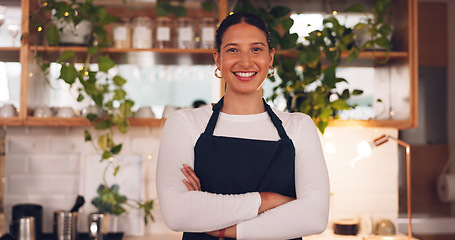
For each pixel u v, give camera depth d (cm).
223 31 158
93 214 263
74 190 288
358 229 278
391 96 291
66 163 289
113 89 278
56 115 272
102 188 287
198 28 277
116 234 277
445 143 346
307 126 163
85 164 288
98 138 278
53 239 261
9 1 277
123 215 286
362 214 289
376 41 268
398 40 283
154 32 275
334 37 269
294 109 275
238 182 153
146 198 290
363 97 291
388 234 279
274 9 271
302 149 159
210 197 142
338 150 297
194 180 150
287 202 146
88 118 261
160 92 286
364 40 272
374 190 297
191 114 163
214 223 141
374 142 268
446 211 342
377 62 288
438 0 351
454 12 351
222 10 265
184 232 158
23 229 251
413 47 269
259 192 146
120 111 261
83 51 264
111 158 287
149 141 292
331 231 284
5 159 286
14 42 263
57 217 260
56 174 288
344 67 293
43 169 288
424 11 352
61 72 243
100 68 244
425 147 344
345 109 261
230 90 161
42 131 288
